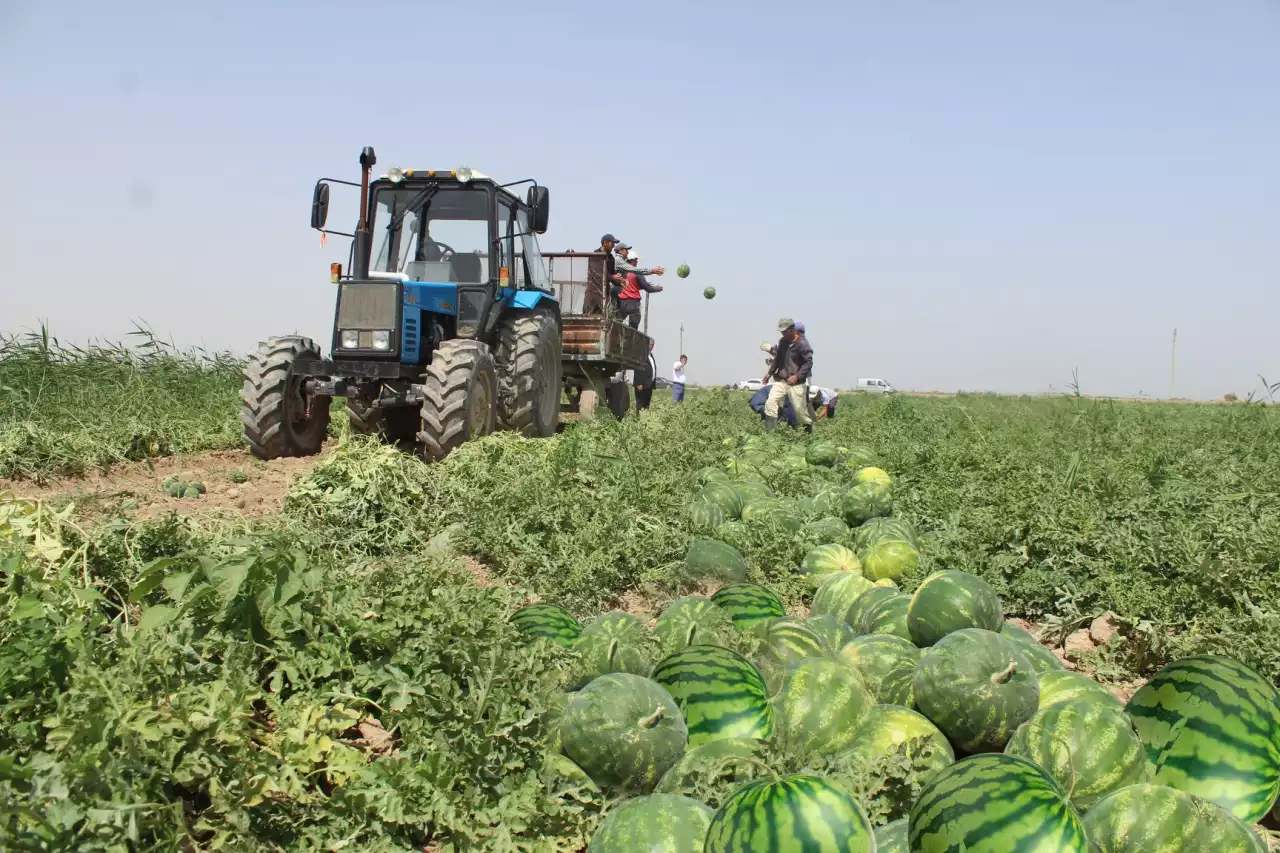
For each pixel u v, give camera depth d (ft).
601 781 12.42
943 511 30.22
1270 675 17.35
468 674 13.47
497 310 41.52
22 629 12.67
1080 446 48.14
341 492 26.32
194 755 10.96
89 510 25.58
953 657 13.25
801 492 34.65
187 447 41.06
